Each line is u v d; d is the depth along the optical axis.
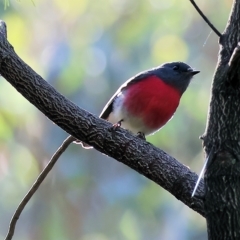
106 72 14.41
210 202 4.45
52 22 14.91
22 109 13.30
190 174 5.79
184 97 14.02
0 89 12.88
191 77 8.48
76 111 5.60
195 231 14.05
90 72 14.51
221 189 4.41
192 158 13.95
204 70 14.70
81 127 5.62
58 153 6.48
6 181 14.59
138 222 14.38
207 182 4.50
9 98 12.98
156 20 14.82
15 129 13.72
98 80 14.45
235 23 4.63
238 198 4.37
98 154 14.59
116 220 14.44
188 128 14.00
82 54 14.51
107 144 5.72
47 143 14.18
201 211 5.70
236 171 4.39
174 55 14.67
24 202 6.11
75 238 14.34
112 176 14.57
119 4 15.05
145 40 14.68
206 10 14.73
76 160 14.41
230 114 4.49
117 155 5.79
